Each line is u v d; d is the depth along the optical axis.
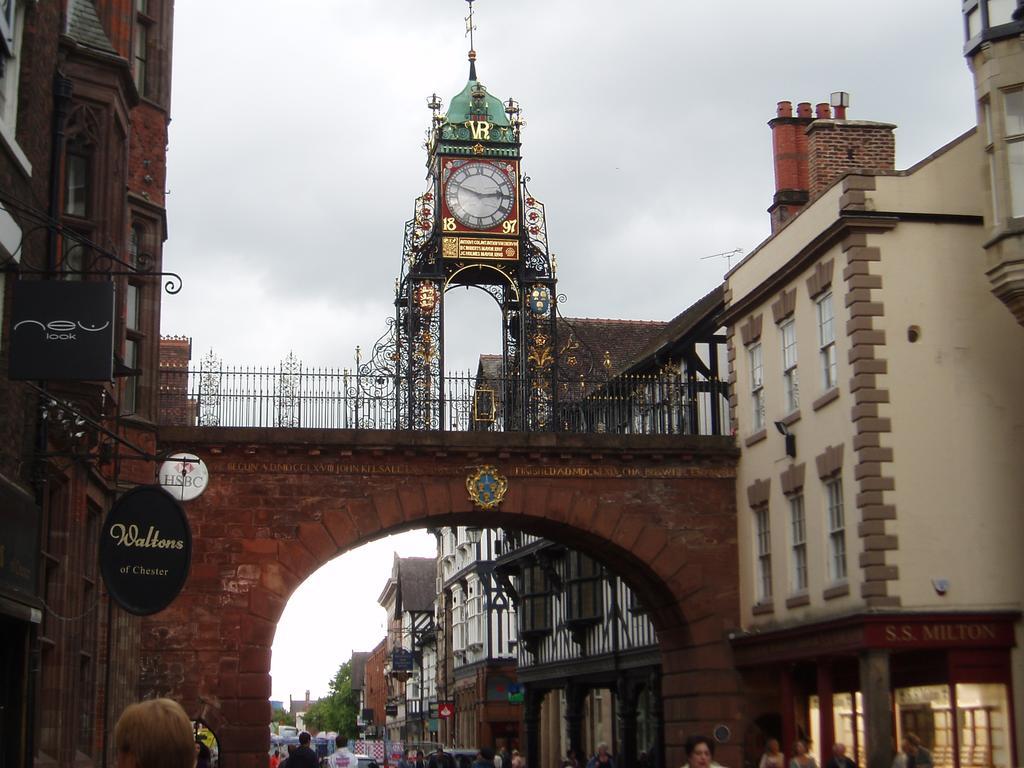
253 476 22.45
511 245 24.88
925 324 19.58
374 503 22.73
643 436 23.62
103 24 17.61
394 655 59.25
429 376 23.78
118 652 19.50
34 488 13.45
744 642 23.00
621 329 36.28
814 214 21.05
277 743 48.16
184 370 22.77
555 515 23.33
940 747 18.81
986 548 19.06
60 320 12.32
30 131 13.41
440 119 25.20
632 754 30.30
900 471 19.14
